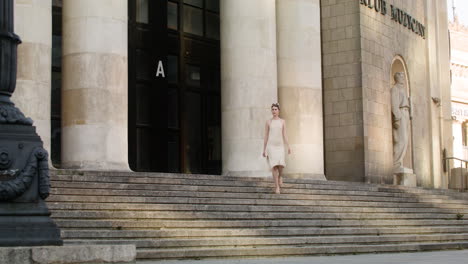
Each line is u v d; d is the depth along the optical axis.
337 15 31.69
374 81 31.80
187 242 14.74
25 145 9.72
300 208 19.69
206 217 17.02
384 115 32.31
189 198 17.94
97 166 20.23
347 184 24.19
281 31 27.52
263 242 16.00
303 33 27.44
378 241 18.50
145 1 28.89
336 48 31.59
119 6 21.11
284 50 27.36
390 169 32.44
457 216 24.89
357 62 31.06
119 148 20.69
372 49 31.91
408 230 20.84
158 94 28.84
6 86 9.92
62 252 9.16
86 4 20.67
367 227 20.28
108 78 20.64
